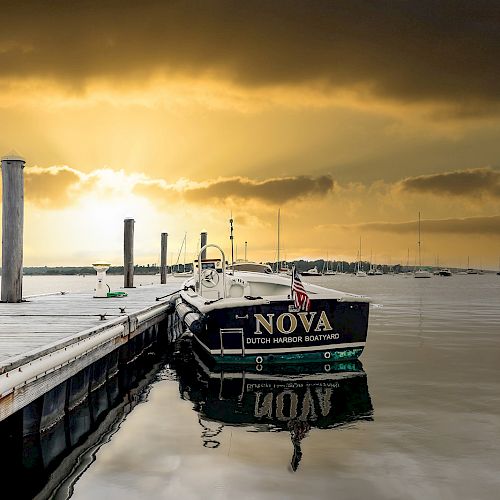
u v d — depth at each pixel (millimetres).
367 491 4875
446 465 5527
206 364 12352
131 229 21844
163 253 28391
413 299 45188
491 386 9516
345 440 6383
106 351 8516
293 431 6805
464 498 4742
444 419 7301
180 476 5273
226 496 4773
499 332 18703
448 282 125438
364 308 11125
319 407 8070
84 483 5148
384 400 8477
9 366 5008
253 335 10812
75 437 6703
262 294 12516
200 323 10555
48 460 5812
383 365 11758
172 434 6758
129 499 4758
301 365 10984
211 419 7484
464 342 15938
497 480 5145
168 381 10609
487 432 6695
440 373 10828
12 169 12781
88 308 11734
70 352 6543
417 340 16438
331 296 10961
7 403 4855
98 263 15414
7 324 8695
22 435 6285
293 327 10867
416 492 4859
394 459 5711
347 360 11109
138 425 7238
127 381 10672
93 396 8805
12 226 12875
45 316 9977
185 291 15148
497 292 62562
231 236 14688
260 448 6113
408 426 6969
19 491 4984
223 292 12094
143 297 16156
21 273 13195
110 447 6238
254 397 8797
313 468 5441
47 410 6641
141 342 12961
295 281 10461
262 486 4996
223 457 5809
